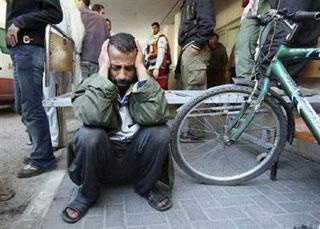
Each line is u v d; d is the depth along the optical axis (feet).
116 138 5.49
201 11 9.89
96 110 4.83
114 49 5.09
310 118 5.06
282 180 6.97
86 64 10.69
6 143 10.80
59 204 5.64
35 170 7.23
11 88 18.84
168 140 5.20
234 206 5.61
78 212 5.09
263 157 6.87
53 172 7.46
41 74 7.02
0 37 17.69
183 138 6.93
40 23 6.57
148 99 5.11
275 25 5.99
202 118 6.73
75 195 6.00
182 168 6.53
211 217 5.18
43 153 7.32
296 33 5.65
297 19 5.33
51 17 6.68
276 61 5.83
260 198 5.97
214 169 6.88
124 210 5.41
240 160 7.37
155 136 5.13
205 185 6.59
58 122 9.24
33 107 6.96
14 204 5.83
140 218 5.12
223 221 5.05
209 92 6.25
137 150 5.42
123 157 5.69
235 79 6.44
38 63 6.86
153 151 5.21
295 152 9.28
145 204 5.64
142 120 5.16
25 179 7.09
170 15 36.73
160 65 16.84
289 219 5.14
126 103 5.50
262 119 6.88
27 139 11.48
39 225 4.91
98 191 5.56
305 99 5.33
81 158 4.97
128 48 5.09
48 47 7.07
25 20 6.36
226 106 6.46
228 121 6.58
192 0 10.23
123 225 4.90
